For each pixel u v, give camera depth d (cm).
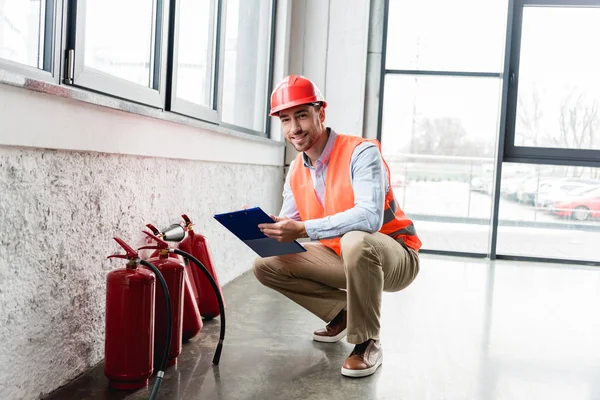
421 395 164
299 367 182
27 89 128
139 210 198
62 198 151
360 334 175
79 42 155
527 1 442
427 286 327
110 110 170
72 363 163
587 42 443
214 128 260
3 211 128
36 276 143
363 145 181
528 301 297
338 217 171
